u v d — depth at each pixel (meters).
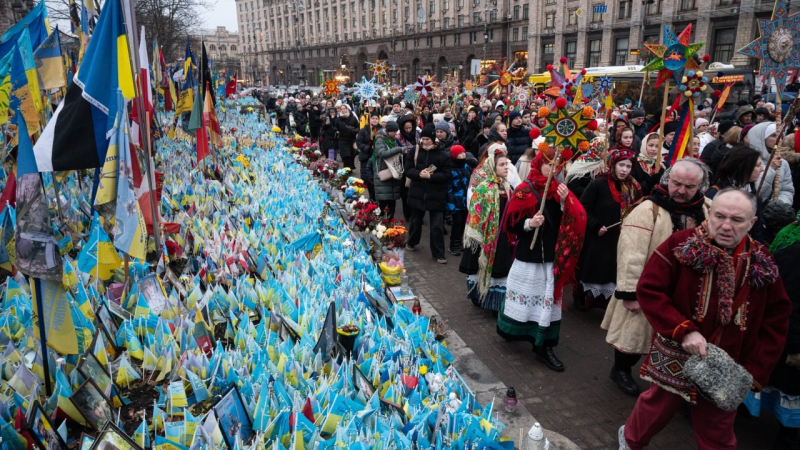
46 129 3.41
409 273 7.16
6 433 2.09
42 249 2.64
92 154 3.47
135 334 3.06
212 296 3.55
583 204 5.38
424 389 3.08
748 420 4.04
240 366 2.90
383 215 8.71
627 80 22.50
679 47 4.91
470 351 4.98
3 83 4.15
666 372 2.90
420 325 3.87
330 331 3.22
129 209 3.53
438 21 72.69
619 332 4.07
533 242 4.44
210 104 8.29
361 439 2.41
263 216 5.92
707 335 2.80
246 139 13.18
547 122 4.24
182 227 5.16
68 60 6.75
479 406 3.16
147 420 2.56
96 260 3.72
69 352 2.73
